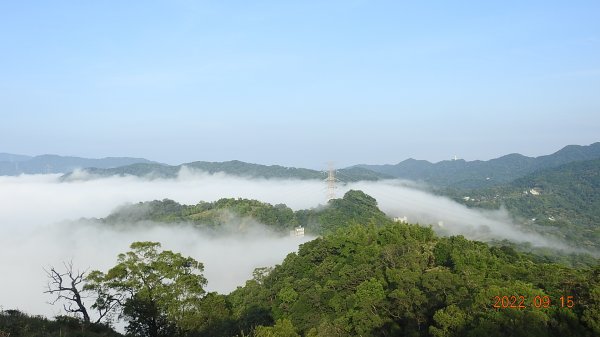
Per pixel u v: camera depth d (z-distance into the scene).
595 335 28.14
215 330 33.41
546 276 39.59
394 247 54.34
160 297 31.66
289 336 29.47
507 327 27.42
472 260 48.66
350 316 38.62
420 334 33.09
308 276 57.72
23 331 23.70
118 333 30.05
